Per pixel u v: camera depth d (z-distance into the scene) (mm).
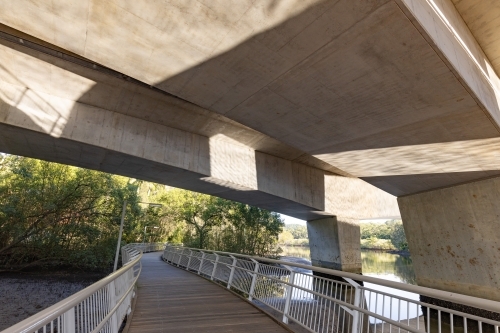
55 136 11625
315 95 7980
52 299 16609
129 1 5422
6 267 21719
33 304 15414
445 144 9625
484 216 11789
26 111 11133
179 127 14531
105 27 6129
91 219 25672
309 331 4762
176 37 6242
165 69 7383
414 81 6914
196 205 37531
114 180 27844
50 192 22766
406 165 11836
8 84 10922
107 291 3902
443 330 8383
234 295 8211
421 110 8008
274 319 5566
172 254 22562
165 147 14148
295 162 19984
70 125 11938
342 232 22562
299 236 126562
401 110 8141
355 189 23469
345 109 8484
